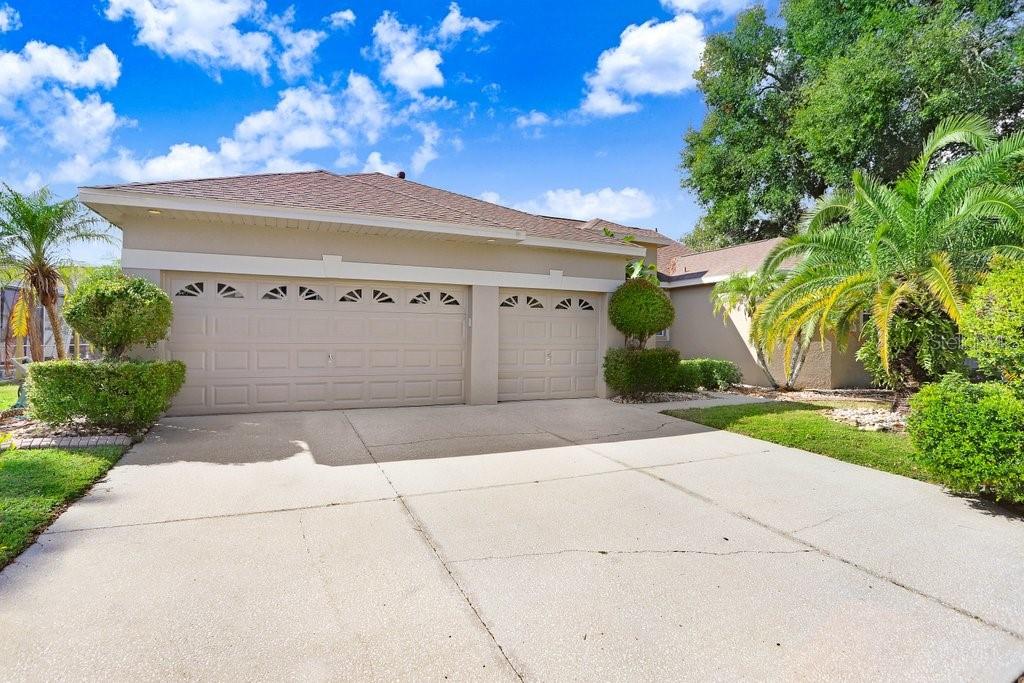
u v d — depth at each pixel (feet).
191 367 27.02
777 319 29.78
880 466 19.49
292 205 26.32
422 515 14.28
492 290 33.30
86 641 8.45
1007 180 24.77
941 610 9.91
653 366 35.58
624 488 16.90
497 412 30.42
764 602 10.13
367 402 30.71
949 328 24.63
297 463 18.86
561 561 11.76
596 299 37.68
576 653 8.50
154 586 10.21
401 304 31.37
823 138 61.98
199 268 26.63
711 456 21.04
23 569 10.74
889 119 56.18
